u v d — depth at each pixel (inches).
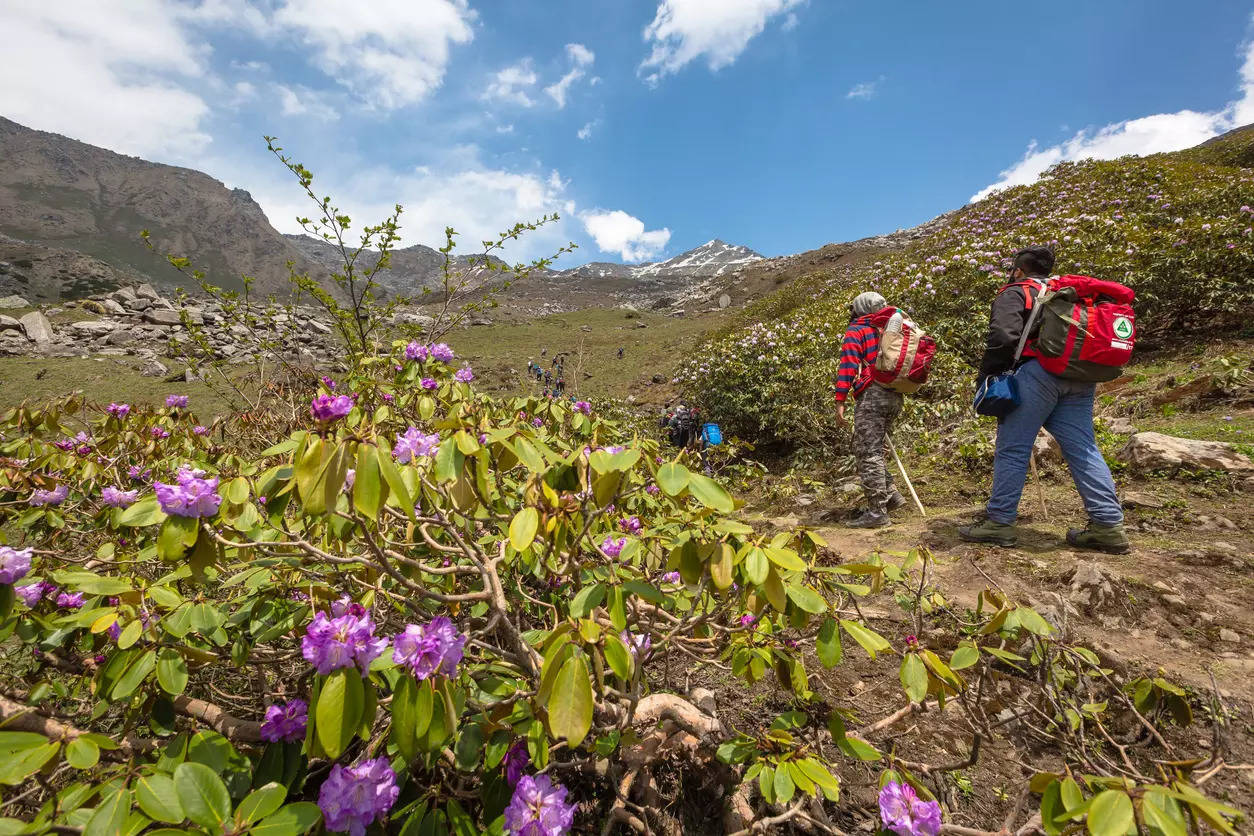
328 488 38.4
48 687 55.7
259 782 47.2
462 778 52.0
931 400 260.4
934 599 75.1
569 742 35.0
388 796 37.8
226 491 47.1
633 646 53.1
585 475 50.8
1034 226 363.9
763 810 55.3
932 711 71.1
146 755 49.8
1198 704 64.8
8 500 80.6
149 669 45.3
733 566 43.2
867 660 84.8
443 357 106.5
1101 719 65.1
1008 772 60.8
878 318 153.2
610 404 382.3
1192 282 236.4
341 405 40.6
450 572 49.1
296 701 48.9
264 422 132.3
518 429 51.0
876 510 152.0
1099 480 107.7
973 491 167.2
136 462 105.7
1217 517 116.2
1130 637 80.0
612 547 59.7
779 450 302.8
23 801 52.4
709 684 80.9
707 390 332.2
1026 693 70.0
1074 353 103.7
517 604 70.0
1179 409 183.3
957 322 279.7
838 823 55.7
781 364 292.0
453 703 39.4
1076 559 104.6
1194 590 88.6
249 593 58.8
